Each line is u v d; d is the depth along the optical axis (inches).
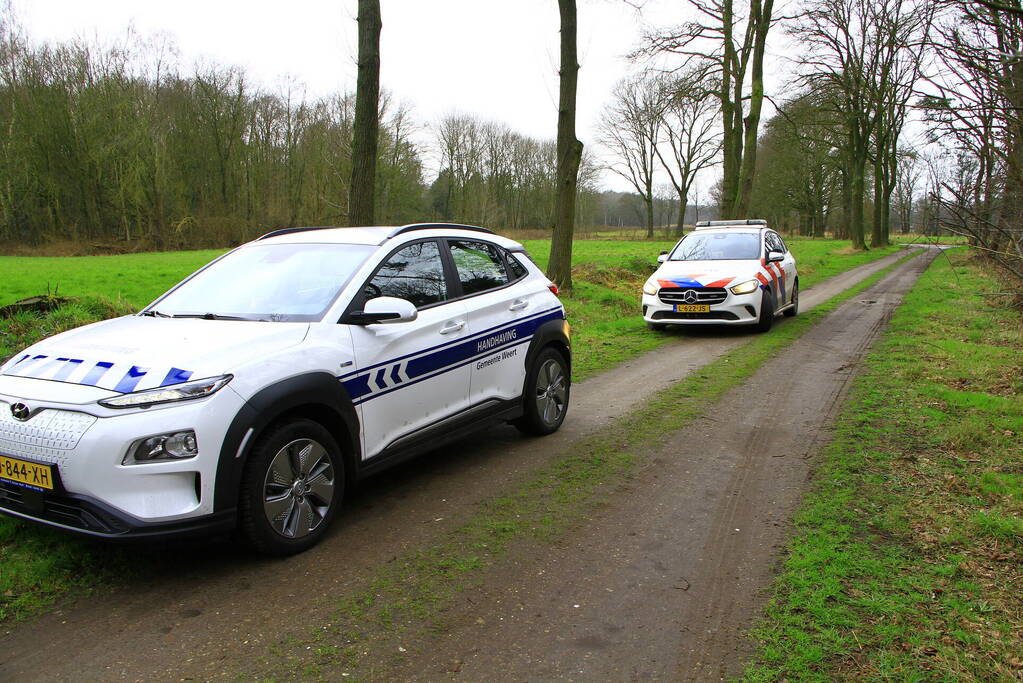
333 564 136.9
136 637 111.8
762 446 212.2
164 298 176.4
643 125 2349.9
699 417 248.4
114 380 126.6
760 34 877.2
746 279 430.6
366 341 157.8
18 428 125.0
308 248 180.5
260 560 138.6
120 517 118.8
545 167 2662.4
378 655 106.7
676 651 107.8
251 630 113.7
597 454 207.3
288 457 138.6
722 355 369.4
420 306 178.2
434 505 167.5
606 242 2116.1
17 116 1534.2
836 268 1053.8
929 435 214.8
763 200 2354.8
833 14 1089.4
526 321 214.2
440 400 179.6
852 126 1477.6
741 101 960.3
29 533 146.8
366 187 394.6
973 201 222.8
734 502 168.4
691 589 127.1
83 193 1675.7
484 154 2571.4
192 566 136.0
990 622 114.3
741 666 103.7
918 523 152.7
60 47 1573.6
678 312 435.5
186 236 1870.1
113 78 1622.8
